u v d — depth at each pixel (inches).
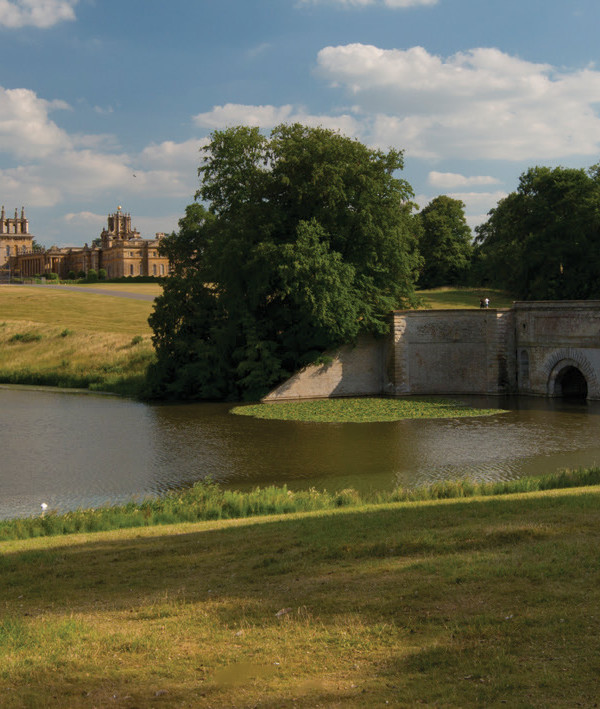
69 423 1630.2
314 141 1984.5
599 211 2787.9
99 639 361.1
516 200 3125.0
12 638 368.8
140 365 2423.7
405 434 1421.0
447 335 2092.8
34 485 1064.8
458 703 271.9
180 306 2162.9
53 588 480.7
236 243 1963.6
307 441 1369.3
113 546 605.6
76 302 3882.9
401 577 422.9
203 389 2055.9
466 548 478.6
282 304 2096.5
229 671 316.8
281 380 2060.8
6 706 293.6
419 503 746.2
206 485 1040.8
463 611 359.6
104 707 289.4
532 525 522.9
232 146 2156.7
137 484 1063.6
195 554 546.0
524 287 3095.5
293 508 800.9
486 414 1660.9
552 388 1950.1
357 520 625.0
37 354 2655.0
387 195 2062.0
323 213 1984.5
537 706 263.9
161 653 340.5
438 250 3934.5
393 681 295.4
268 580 450.9
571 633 321.1
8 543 662.5
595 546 446.9
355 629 350.3
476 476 1053.2
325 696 286.7
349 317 1967.3
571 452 1210.6
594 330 1820.9
